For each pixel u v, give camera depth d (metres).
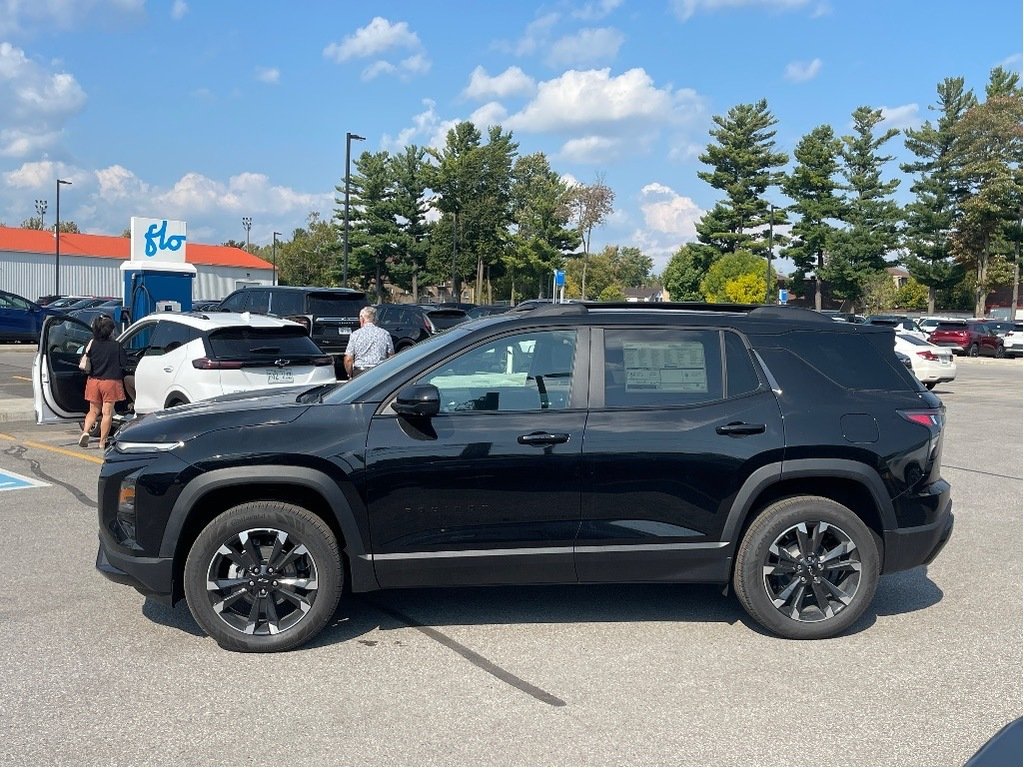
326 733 3.68
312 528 4.55
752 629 4.96
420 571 4.63
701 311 5.14
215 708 3.90
